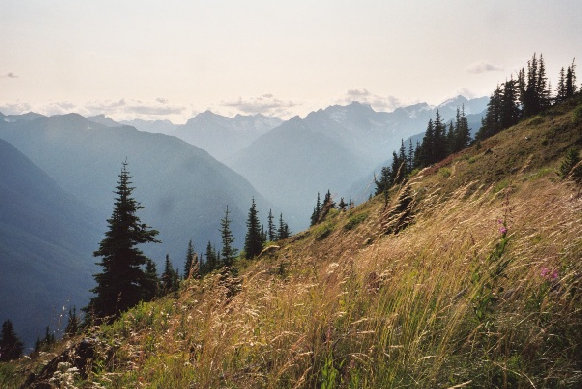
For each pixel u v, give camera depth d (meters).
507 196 4.37
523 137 39.03
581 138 31.42
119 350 5.05
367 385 2.88
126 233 23.89
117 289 22.34
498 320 3.18
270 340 3.67
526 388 2.64
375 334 3.26
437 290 3.85
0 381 6.02
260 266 5.12
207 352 3.61
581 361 2.77
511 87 75.44
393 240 4.60
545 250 3.82
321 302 3.89
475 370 2.87
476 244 3.92
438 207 4.67
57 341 6.44
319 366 3.26
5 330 34.69
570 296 3.29
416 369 2.94
